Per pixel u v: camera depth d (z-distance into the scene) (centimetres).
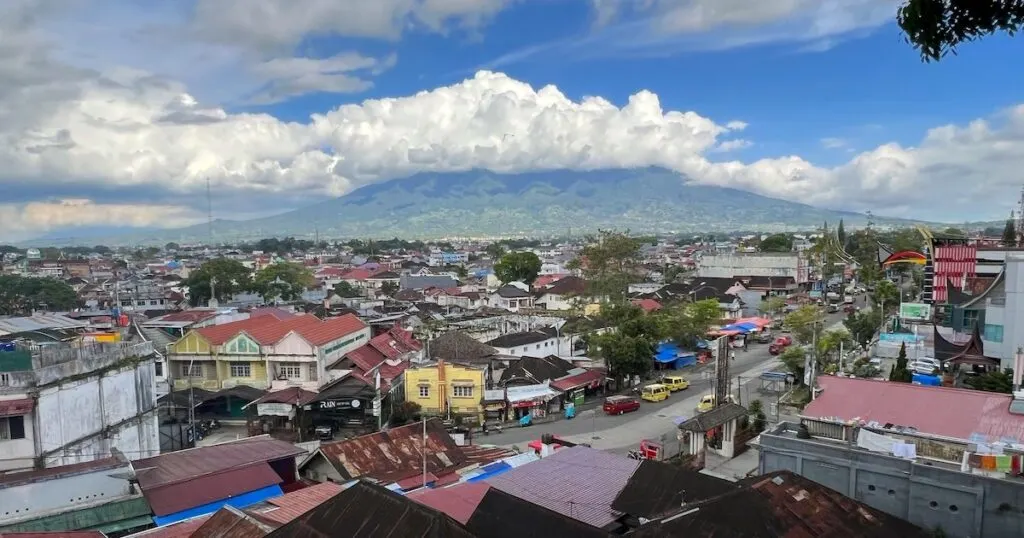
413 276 17550
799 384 6675
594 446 5159
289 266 14688
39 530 2769
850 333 8150
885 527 2278
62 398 3725
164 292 14300
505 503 2373
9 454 3469
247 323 6625
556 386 6362
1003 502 2358
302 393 5703
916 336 7262
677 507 2544
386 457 3653
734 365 8088
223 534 2302
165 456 3506
